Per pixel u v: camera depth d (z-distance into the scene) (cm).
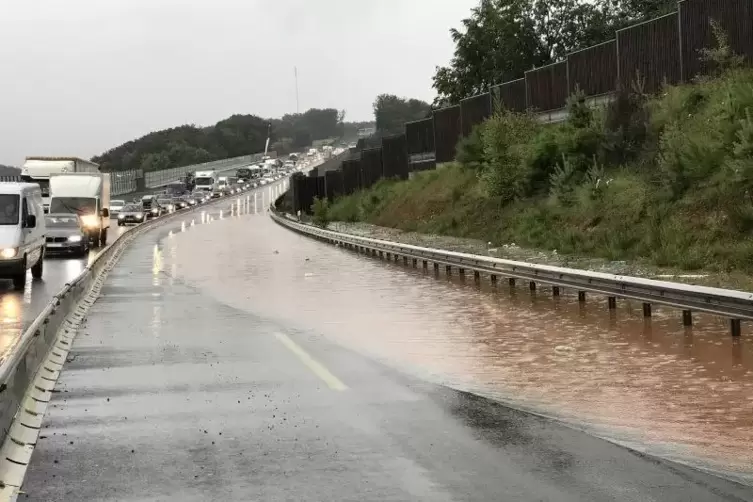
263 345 1507
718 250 2342
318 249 4747
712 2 3269
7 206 2870
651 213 2889
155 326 1777
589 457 789
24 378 1013
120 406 1024
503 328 1684
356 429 900
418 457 792
